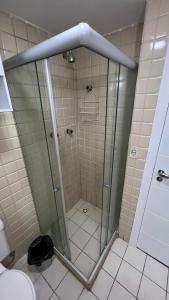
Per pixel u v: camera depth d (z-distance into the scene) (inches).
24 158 51.2
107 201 52.1
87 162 76.5
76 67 61.4
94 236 66.3
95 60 54.6
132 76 43.3
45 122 36.3
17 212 52.7
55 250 56.8
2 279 37.5
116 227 66.5
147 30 34.5
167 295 46.1
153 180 46.1
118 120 45.4
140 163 46.7
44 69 28.7
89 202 86.3
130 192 52.9
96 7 38.5
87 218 76.2
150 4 32.8
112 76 36.5
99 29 49.6
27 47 45.6
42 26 46.9
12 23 40.8
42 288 48.6
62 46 23.4
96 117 63.4
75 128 71.8
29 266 54.2
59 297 46.4
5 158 45.4
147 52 35.9
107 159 46.4
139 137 43.9
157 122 39.6
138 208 52.7
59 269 53.5
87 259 56.5
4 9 37.9
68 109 65.3
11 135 45.6
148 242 55.5
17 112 45.6
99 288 48.0
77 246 61.9
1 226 41.1
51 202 51.0
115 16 42.4
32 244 54.4
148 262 55.0
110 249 59.9
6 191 47.8
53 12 40.3
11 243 53.1
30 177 54.7
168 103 36.8
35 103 37.4
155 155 43.0
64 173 72.7
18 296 34.5
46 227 62.5
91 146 71.1
